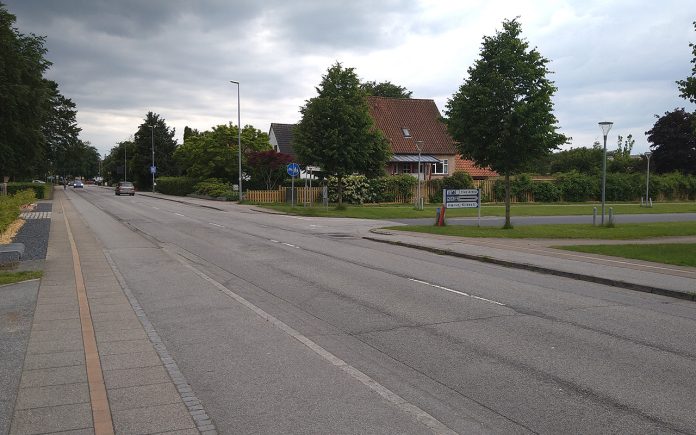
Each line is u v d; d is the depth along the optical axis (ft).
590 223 88.89
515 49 72.69
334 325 26.11
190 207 137.08
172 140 323.57
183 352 21.53
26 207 119.75
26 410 15.64
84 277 37.83
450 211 122.83
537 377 19.17
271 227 82.53
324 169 114.83
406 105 202.18
